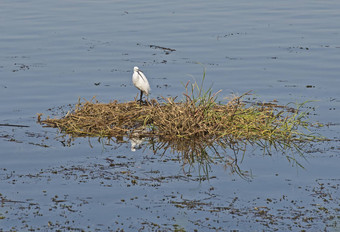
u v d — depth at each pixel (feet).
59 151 50.06
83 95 66.33
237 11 115.14
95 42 90.84
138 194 41.57
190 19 107.55
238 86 69.05
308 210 38.81
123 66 78.07
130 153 49.83
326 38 92.22
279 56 82.12
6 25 101.96
